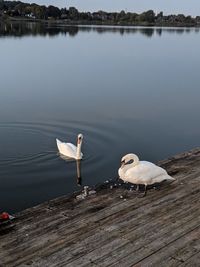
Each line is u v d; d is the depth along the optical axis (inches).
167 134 711.7
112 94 1000.9
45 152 597.0
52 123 736.3
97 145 634.8
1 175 518.3
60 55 1717.5
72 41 2358.5
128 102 925.8
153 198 369.7
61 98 935.7
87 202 361.7
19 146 617.6
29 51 1820.9
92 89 1048.8
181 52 1971.0
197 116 828.0
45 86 1069.8
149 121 785.6
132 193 379.9
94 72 1309.1
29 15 6092.5
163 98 981.2
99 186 394.3
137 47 2155.5
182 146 653.9
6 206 439.8
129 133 700.7
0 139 647.8
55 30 3570.4
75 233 313.3
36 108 837.8
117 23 6501.0
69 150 581.9
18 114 788.0
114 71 1344.7
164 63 1571.1
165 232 314.8
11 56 1641.2
